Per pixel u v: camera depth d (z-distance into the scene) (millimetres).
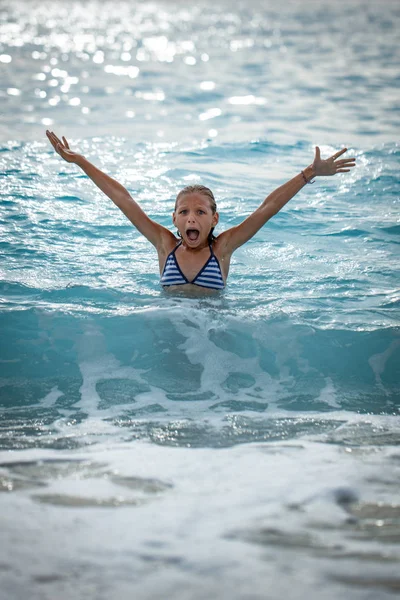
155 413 3859
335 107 13258
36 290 5160
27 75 16594
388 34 27125
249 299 5113
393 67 18422
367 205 7699
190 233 5176
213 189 8008
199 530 2588
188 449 3377
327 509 2762
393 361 4426
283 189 5227
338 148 10055
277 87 15508
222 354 4426
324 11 39688
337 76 17016
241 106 13328
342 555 2426
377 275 5762
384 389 4230
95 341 4480
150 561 2385
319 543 2506
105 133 10641
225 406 3971
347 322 4727
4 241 6219
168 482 2994
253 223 5312
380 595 2197
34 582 2271
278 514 2719
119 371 4301
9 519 2650
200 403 4000
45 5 48312
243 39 26203
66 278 5453
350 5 44656
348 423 3762
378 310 4984
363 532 2588
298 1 50219
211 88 15336
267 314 4719
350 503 2818
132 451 3338
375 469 3141
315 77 16906
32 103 13047
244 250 6324
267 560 2391
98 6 48844
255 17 36812
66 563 2373
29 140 9922
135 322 4598
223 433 3596
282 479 3029
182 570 2332
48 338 4484
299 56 20875
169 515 2697
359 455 3311
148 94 14484
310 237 6699
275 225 6988
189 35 28141
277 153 9781
